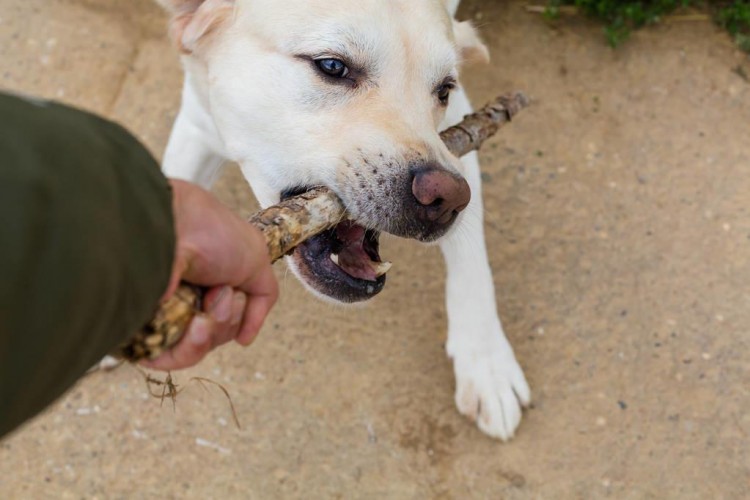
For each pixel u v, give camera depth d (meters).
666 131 1.14
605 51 1.20
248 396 0.96
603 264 1.05
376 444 0.94
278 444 0.94
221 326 0.60
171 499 0.91
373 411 0.96
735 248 1.06
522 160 1.12
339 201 0.79
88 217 0.49
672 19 1.22
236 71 0.83
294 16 0.80
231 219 0.60
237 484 0.92
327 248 0.81
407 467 0.93
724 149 1.13
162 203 0.56
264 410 0.95
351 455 0.93
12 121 0.50
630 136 1.14
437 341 1.00
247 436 0.94
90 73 1.16
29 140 0.49
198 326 0.58
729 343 1.00
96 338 0.52
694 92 1.17
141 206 0.55
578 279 1.04
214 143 0.95
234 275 0.60
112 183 0.53
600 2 1.20
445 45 0.84
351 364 0.98
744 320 1.01
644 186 1.10
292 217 0.73
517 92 0.90
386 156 0.79
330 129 0.80
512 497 0.92
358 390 0.97
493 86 1.17
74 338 0.50
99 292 0.50
